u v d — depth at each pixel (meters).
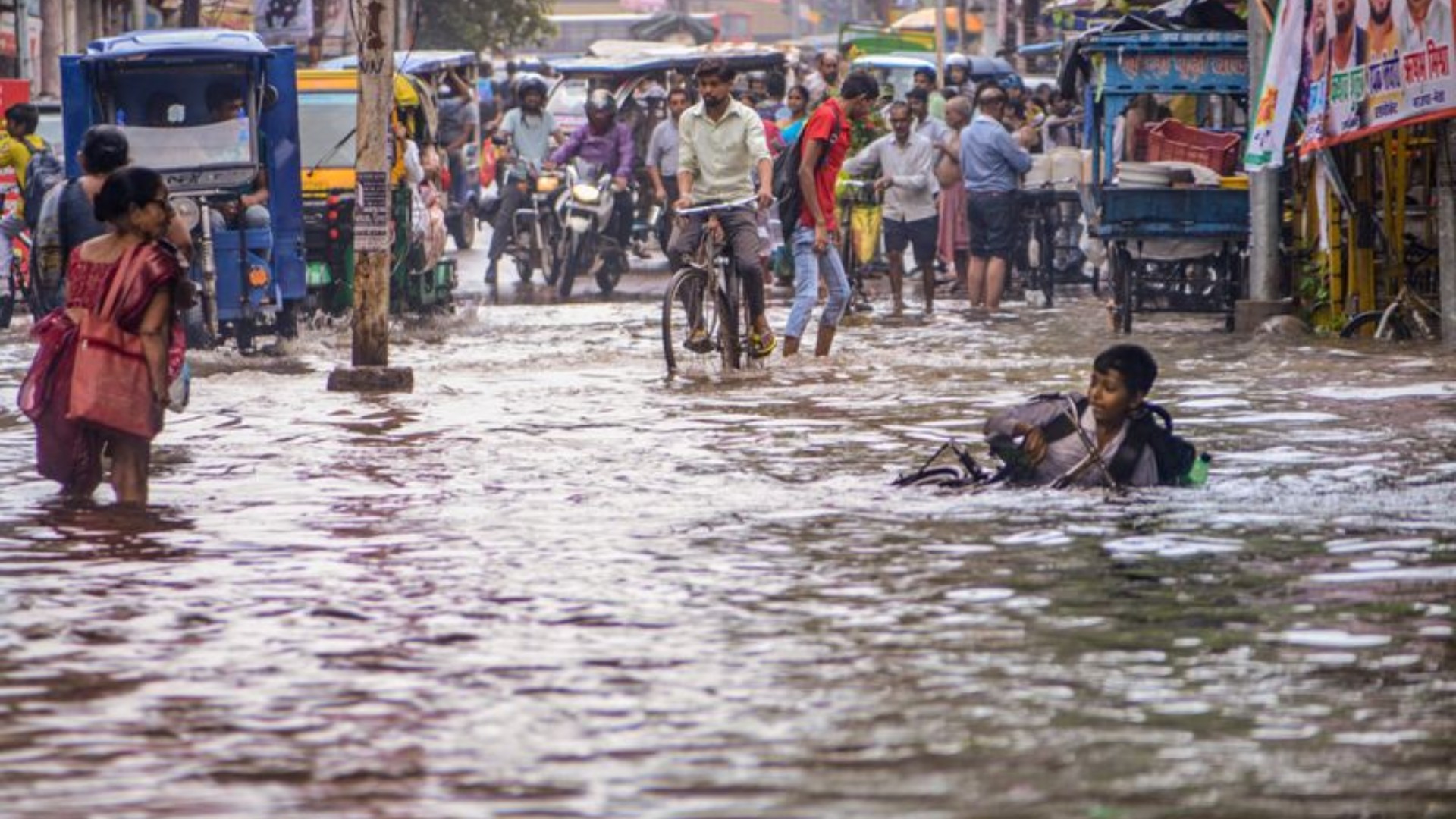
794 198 36.81
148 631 14.58
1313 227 43.31
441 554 17.52
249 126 41.22
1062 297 56.25
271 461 23.70
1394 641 13.87
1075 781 10.78
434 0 151.38
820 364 36.16
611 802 10.51
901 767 11.08
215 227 40.81
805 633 14.34
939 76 81.38
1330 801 10.43
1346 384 31.22
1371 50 36.72
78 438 20.94
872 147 50.69
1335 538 17.66
